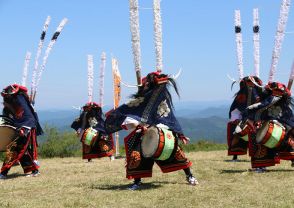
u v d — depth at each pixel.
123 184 10.44
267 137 11.10
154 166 13.76
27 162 12.32
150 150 9.12
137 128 9.32
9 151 12.10
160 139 8.96
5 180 11.68
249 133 11.56
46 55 14.09
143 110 9.34
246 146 14.67
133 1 9.41
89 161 16.89
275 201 8.17
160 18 9.61
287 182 10.01
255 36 13.05
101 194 9.16
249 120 11.45
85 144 16.83
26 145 12.20
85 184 10.54
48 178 11.79
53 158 20.56
